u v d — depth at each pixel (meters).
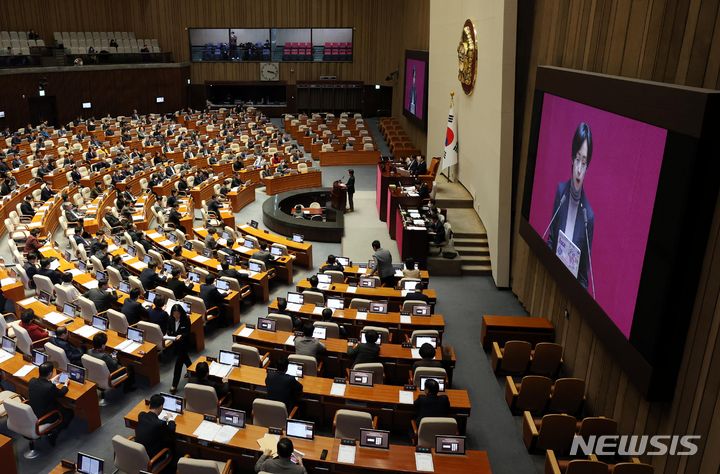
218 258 15.61
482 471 7.11
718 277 6.22
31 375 9.34
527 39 13.85
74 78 35.03
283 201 22.80
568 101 10.11
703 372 6.38
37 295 12.54
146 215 20.55
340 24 42.03
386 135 36.81
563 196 10.31
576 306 9.55
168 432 7.64
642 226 7.38
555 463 7.79
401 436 9.04
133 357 10.30
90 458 7.09
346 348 10.30
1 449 7.46
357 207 22.53
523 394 9.50
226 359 9.50
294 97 43.81
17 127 31.52
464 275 16.30
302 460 7.25
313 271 16.66
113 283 13.46
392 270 14.16
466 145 19.56
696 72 6.70
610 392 8.74
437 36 24.17
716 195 6.31
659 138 6.99
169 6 41.53
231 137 32.75
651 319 7.00
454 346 12.25
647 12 7.85
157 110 40.72
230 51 42.84
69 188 21.53
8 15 36.25
